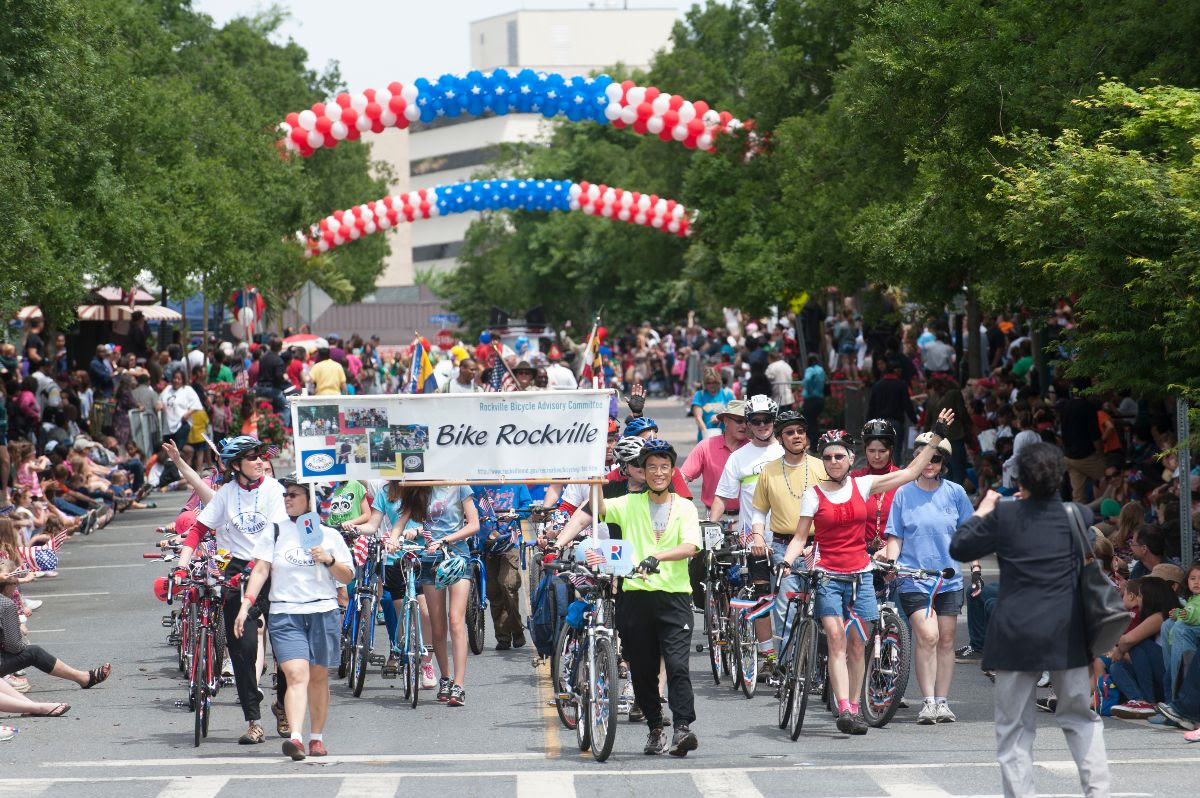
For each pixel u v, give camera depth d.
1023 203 32.19
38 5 49.94
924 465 25.92
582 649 24.55
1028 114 38.69
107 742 26.00
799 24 80.81
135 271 74.06
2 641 29.83
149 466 70.62
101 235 67.12
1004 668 18.83
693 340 123.38
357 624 30.44
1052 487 18.97
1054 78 38.50
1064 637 18.61
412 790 21.33
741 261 84.50
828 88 81.12
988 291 48.09
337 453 29.59
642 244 130.50
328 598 24.52
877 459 28.41
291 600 24.31
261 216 111.50
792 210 73.50
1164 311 29.77
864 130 48.72
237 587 25.81
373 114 71.44
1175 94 31.86
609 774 22.45
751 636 29.38
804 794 20.81
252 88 158.25
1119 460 43.53
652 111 76.06
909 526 26.78
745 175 85.25
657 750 24.22
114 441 68.06
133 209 71.50
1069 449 46.84
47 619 40.06
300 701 24.11
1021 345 66.06
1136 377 30.72
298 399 29.44
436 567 28.91
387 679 31.64
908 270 55.59
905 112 42.88
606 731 23.44
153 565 49.44
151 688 31.09
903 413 59.50
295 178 119.31
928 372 67.81
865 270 67.00
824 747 24.70
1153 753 24.27
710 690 30.08
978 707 28.31
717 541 30.30
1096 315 30.64
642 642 23.91
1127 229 29.81
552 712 27.84
